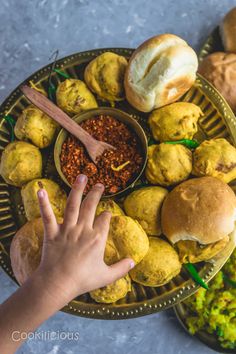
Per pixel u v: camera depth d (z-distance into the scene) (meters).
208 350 0.54
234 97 0.51
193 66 0.44
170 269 0.43
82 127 0.46
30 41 0.56
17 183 0.46
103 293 0.43
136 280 0.44
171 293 0.45
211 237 0.41
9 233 0.48
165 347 0.54
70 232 0.38
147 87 0.43
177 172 0.44
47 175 0.47
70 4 0.57
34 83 0.48
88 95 0.46
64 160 0.45
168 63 0.42
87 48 0.56
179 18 0.57
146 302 0.45
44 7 0.57
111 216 0.41
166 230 0.43
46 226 0.38
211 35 0.55
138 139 0.45
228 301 0.51
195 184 0.43
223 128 0.47
